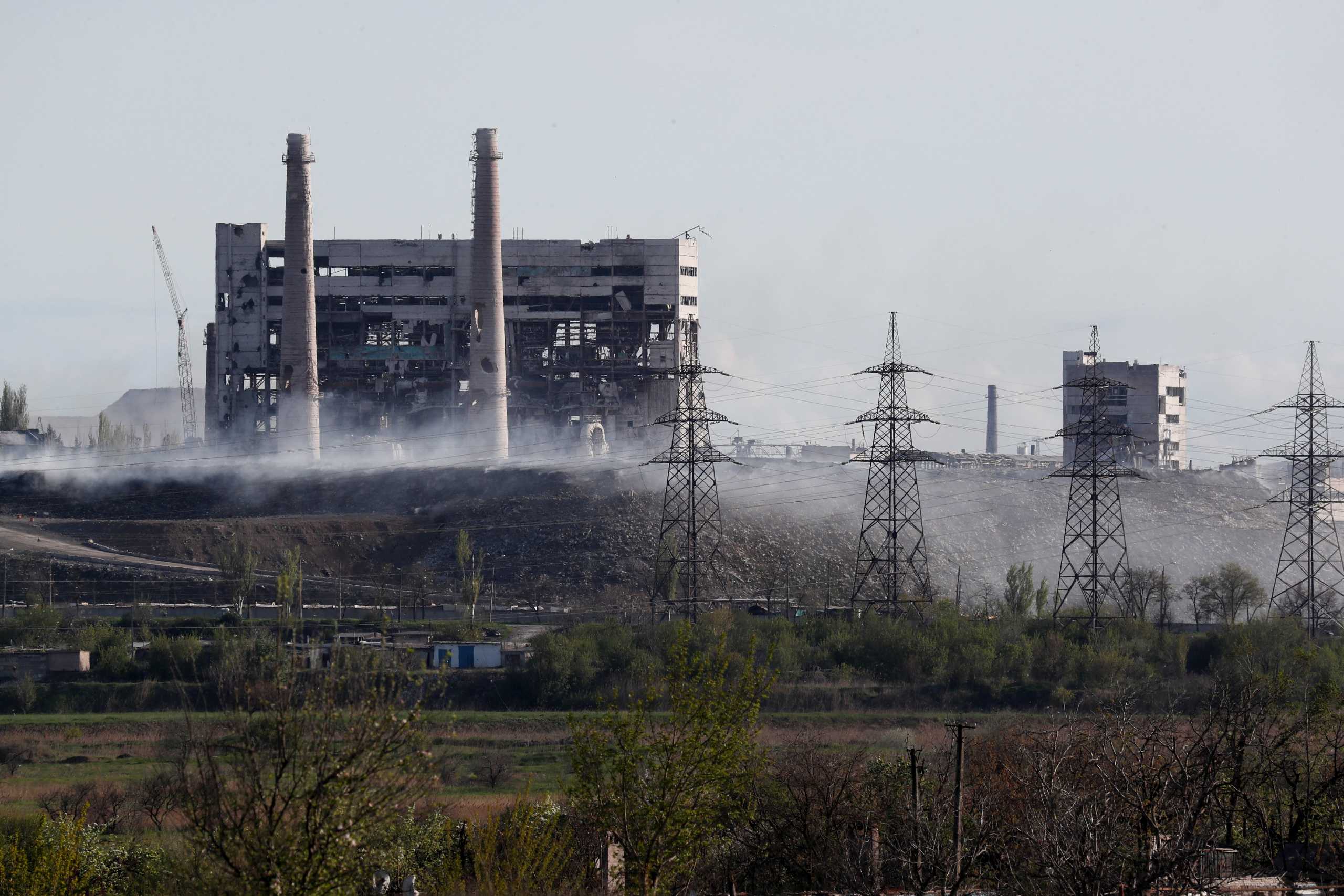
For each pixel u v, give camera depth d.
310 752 105.88
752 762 154.38
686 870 152.50
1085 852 130.25
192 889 110.38
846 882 155.50
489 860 164.25
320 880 103.56
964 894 148.88
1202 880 135.75
